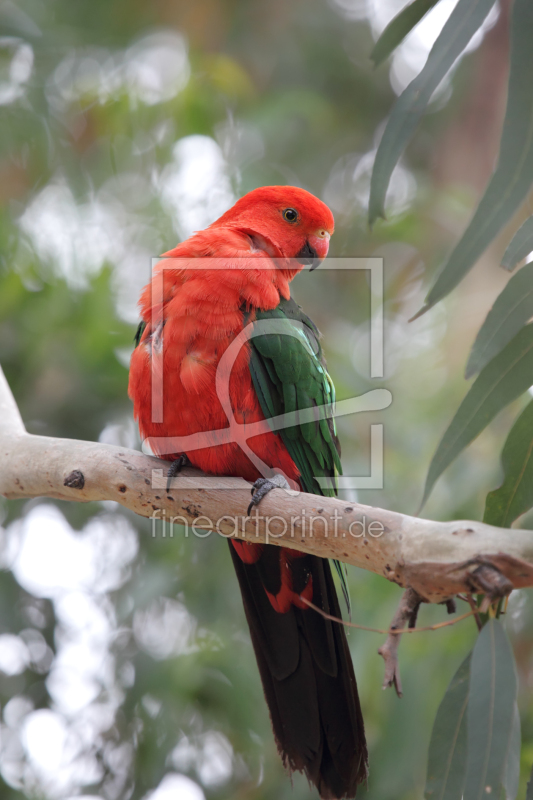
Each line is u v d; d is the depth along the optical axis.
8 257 11.29
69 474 6.30
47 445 6.50
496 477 10.21
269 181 13.15
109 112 12.38
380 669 9.81
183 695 10.15
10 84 12.45
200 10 16.48
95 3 15.55
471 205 13.35
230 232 7.44
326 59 17.08
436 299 4.92
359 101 17.14
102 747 10.71
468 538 4.82
